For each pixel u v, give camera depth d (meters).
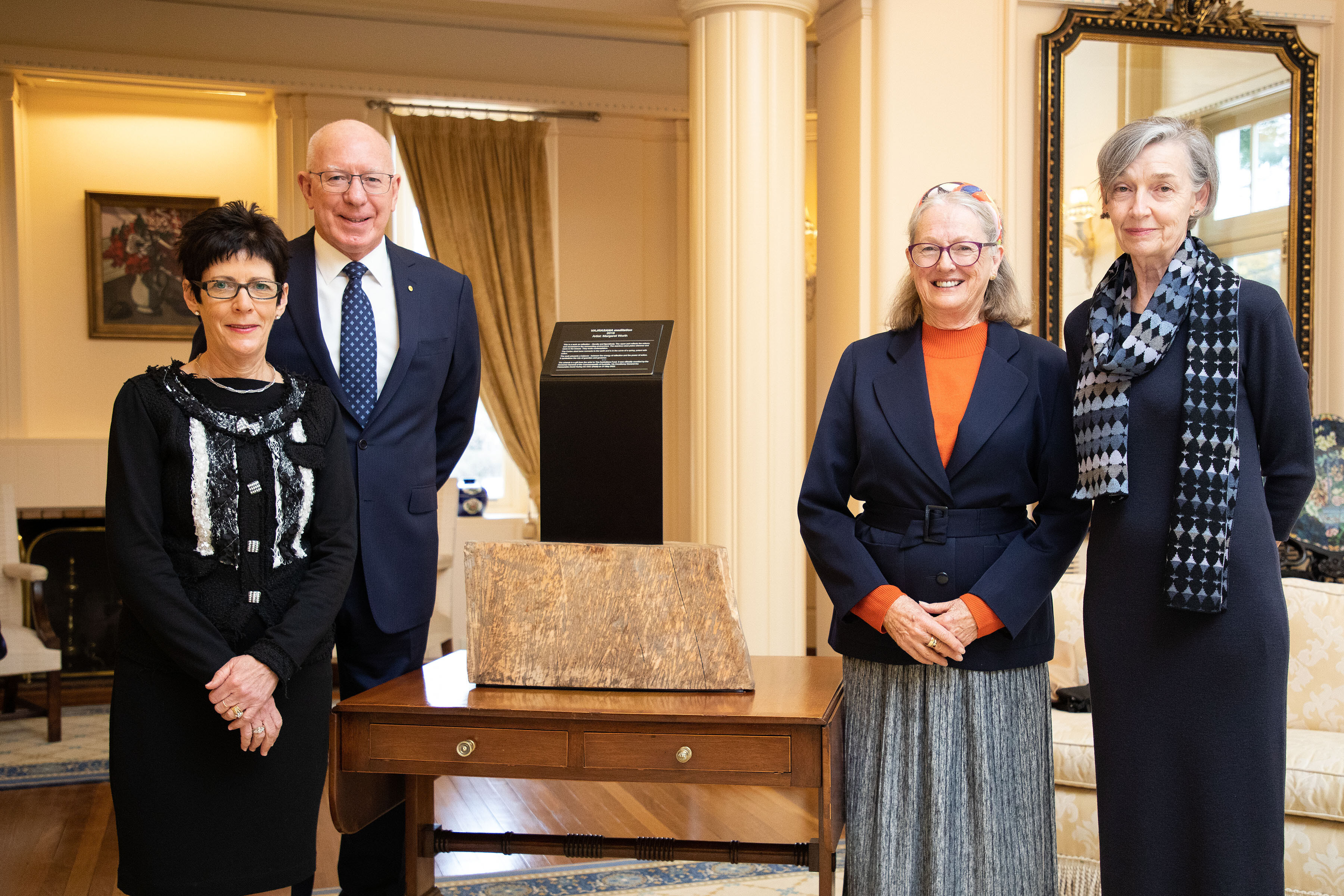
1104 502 2.07
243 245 2.08
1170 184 1.97
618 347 2.28
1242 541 1.94
